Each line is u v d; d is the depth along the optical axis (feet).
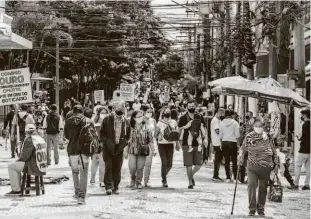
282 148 79.25
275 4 89.10
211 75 189.26
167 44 181.37
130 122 57.62
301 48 82.07
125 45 179.52
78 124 47.29
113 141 52.65
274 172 53.42
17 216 41.65
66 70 192.13
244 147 44.62
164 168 59.62
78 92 191.42
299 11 81.20
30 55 172.96
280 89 66.54
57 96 150.61
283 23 85.15
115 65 192.75
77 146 47.09
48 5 152.25
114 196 52.24
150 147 59.06
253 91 66.28
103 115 61.98
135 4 148.56
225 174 74.28
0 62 152.25
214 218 42.88
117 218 41.63
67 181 62.39
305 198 55.42
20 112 79.87
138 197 51.96
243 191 58.49
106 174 53.01
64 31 165.27
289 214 46.19
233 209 46.78
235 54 120.06
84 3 165.48
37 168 50.93
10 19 72.33
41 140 51.49
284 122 96.27
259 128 44.21
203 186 61.57
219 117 68.64
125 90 125.59
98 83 199.62
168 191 56.65
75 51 183.42
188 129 59.16
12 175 51.85
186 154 59.16
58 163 81.51
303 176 73.46
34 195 51.90
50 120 79.46
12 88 58.59
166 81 327.47
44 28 148.66
